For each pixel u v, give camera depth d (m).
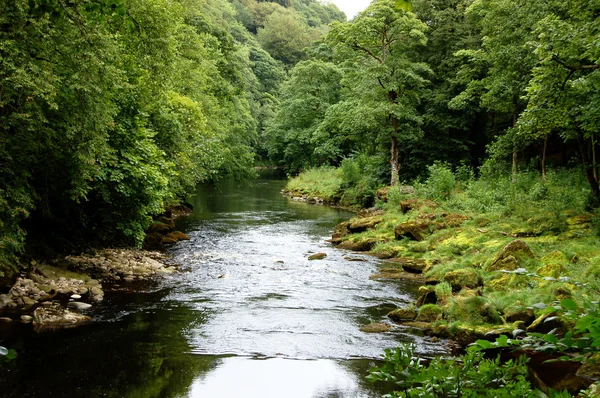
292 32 97.38
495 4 21.91
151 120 19.45
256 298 12.53
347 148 49.84
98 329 10.00
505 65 21.39
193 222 25.34
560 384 5.66
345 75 36.03
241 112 47.38
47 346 8.98
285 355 8.88
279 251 18.92
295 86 53.66
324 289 13.52
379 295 12.93
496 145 23.30
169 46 15.30
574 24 12.70
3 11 8.88
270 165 76.19
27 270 12.93
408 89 31.06
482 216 18.67
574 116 14.01
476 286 11.78
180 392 7.30
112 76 11.41
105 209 16.39
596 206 16.47
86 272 14.18
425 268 15.27
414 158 32.19
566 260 11.51
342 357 8.79
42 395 7.08
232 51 46.16
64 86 10.92
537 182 21.78
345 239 20.98
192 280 14.29
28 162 11.78
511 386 3.08
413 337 9.77
